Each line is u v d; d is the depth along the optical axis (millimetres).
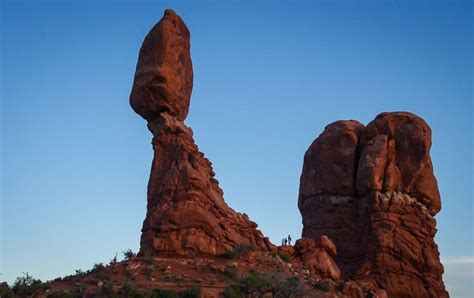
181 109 76625
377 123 85750
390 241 80750
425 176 83312
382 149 83688
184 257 70000
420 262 80375
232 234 72625
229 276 67188
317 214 86688
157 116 75938
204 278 66562
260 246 74875
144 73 75438
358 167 84812
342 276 82312
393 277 79688
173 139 75312
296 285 67312
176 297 62219
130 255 72312
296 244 76938
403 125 84688
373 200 82312
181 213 71188
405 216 81812
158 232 71125
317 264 74938
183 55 77125
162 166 74625
